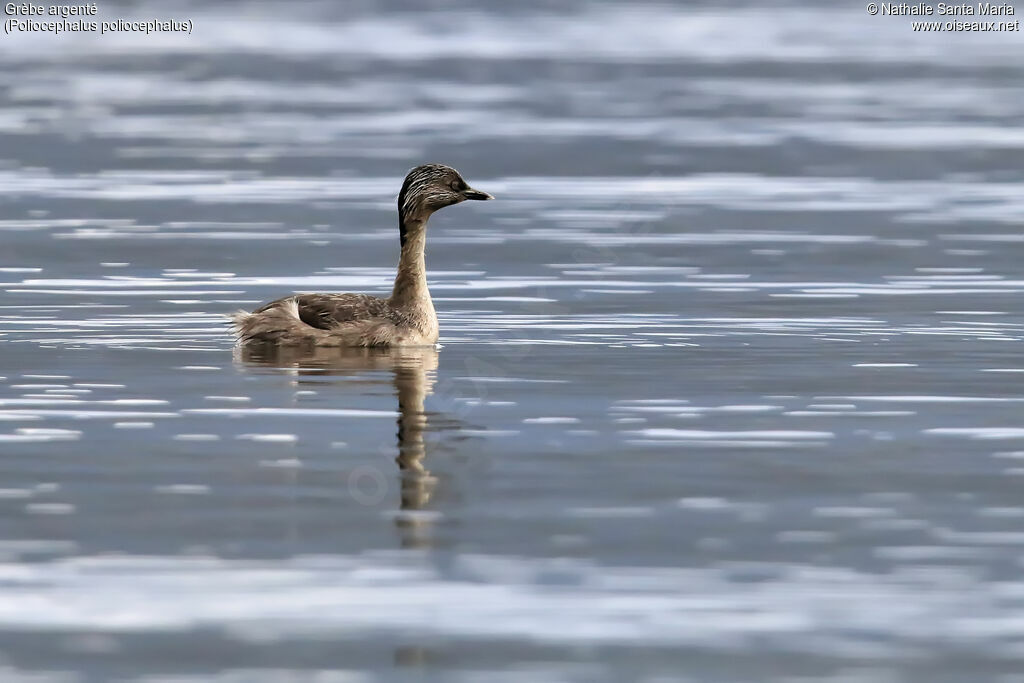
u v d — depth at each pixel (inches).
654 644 349.7
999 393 584.4
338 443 508.4
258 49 2215.8
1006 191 1159.6
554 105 1652.3
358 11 2783.0
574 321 730.8
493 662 341.4
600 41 2309.3
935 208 1088.2
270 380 600.7
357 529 422.3
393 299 677.3
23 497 449.4
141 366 624.4
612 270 873.5
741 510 439.8
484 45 2252.7
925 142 1400.1
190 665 340.5
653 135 1443.2
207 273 855.1
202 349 659.4
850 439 517.3
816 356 652.1
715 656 344.2
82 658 343.6
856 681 332.8
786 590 379.6
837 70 1966.0
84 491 455.5
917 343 679.7
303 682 332.5
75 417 541.6
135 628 358.6
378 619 362.6
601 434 522.0
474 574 389.7
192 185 1186.0
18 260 885.2
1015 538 415.8
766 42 2317.9
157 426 529.7
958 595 376.8
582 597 375.2
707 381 604.1
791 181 1211.2
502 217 1065.5
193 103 1672.0
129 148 1368.1
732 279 844.0
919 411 557.0
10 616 364.8
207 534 418.0
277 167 1270.9
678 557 401.4
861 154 1337.4
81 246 933.2
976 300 783.1
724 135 1445.6
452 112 1599.4
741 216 1061.1
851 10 2815.0
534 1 2947.8
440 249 946.7
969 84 1830.7
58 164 1283.2
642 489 459.5
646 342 681.0
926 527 425.4
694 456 496.1
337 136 1439.5
